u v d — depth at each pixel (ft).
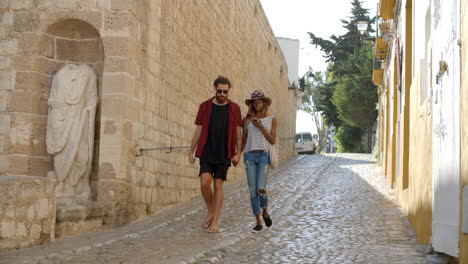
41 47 28.71
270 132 24.62
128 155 28.43
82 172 27.73
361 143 155.02
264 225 27.84
